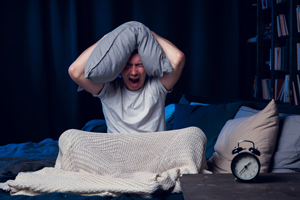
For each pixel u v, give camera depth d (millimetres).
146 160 1531
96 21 3893
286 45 2676
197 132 1555
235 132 1711
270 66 2980
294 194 983
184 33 3879
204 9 3789
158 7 3857
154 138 1564
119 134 1565
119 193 1332
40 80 3887
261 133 1596
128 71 1621
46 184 1363
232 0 3738
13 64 3869
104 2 3863
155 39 1589
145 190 1292
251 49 3604
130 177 1422
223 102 2695
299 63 2514
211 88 3840
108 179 1387
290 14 2529
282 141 1618
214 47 3830
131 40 1524
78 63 1566
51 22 3896
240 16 3740
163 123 1767
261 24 3104
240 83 3779
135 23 1585
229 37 3775
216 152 1817
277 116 1621
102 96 1664
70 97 3949
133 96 1685
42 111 3906
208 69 3824
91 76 1495
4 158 2256
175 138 1561
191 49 3873
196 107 2547
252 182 1111
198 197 965
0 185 1506
